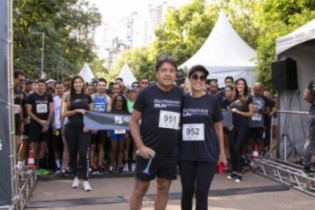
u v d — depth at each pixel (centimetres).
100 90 839
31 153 755
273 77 957
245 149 937
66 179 795
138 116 423
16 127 767
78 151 714
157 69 420
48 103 837
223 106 816
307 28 801
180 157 438
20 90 783
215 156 437
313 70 945
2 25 480
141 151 411
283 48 893
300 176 747
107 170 872
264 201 643
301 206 614
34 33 2433
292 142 938
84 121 694
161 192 438
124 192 696
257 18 1781
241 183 775
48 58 2525
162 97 421
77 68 3166
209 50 1550
